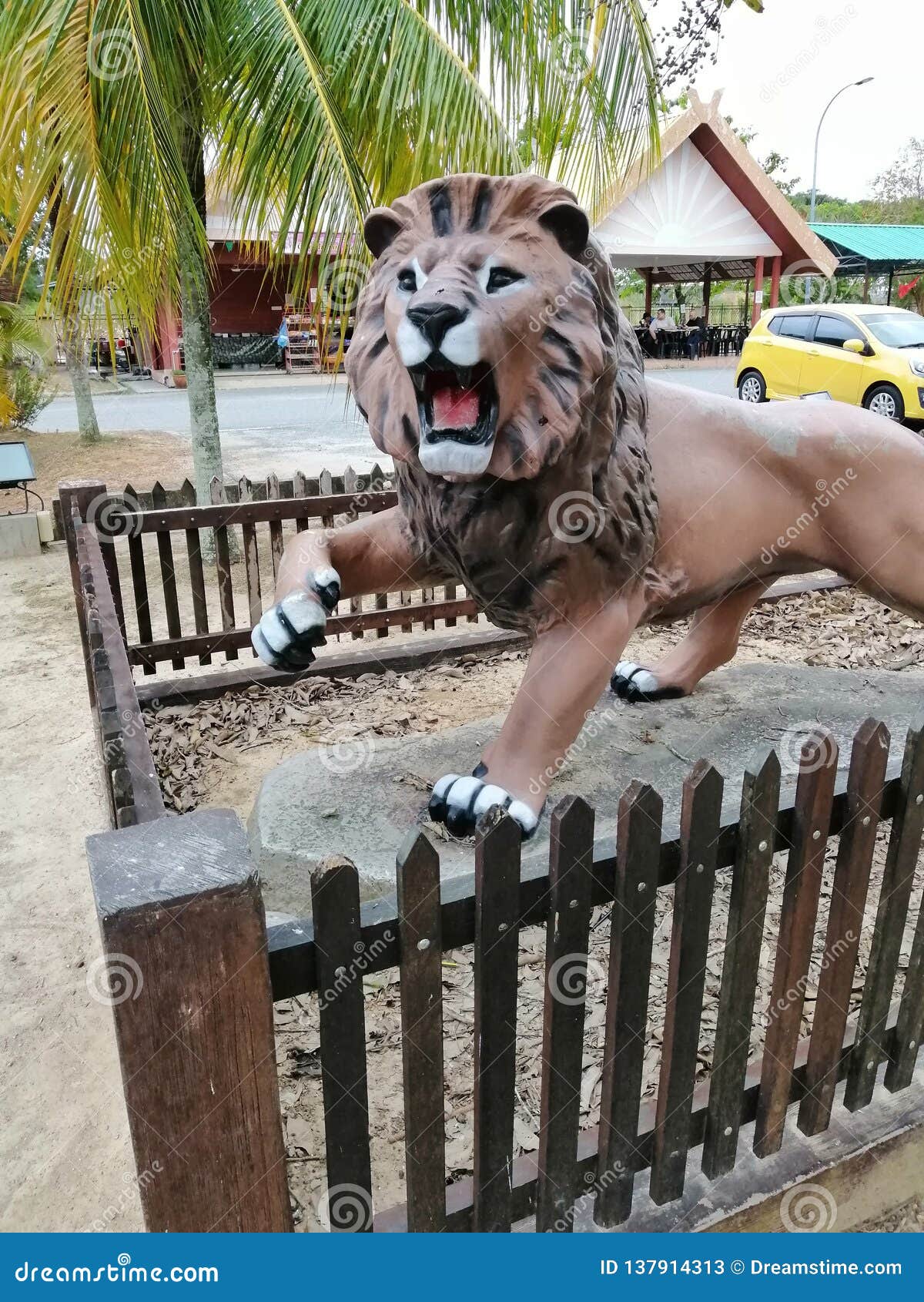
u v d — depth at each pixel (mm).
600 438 2016
